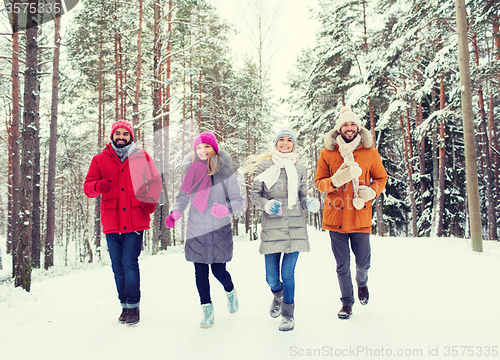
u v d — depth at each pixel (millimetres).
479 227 6305
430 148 19766
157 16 13508
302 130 22672
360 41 18031
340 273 3213
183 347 2488
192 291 4449
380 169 3412
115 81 16219
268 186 3059
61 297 4363
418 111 19562
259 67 15242
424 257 6004
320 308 3475
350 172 3008
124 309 3188
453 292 3807
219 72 13250
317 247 8859
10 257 18281
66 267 11258
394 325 2846
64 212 32344
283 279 2916
